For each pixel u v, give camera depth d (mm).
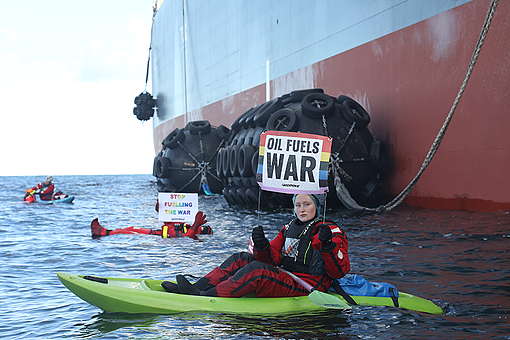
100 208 20781
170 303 4758
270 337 4121
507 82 12766
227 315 4590
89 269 7473
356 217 13867
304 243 5035
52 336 4336
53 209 20250
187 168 25547
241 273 4930
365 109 18562
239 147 19000
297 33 23875
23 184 72812
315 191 5172
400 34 16672
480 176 13516
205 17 37844
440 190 14922
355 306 4867
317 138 5234
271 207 17594
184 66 43906
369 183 16656
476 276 6375
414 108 16078
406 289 5840
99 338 4188
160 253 8766
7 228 13188
